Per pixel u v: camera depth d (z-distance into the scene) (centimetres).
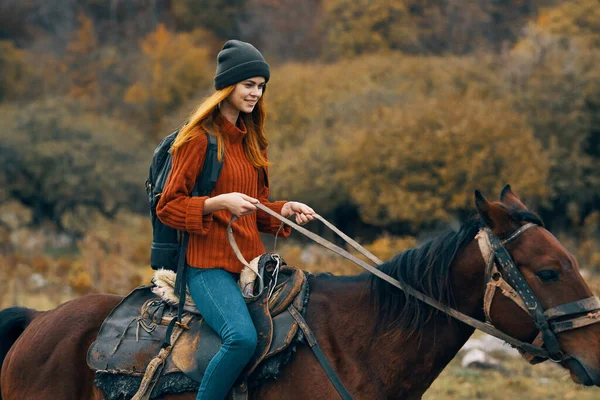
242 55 319
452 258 305
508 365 798
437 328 307
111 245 1773
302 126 2638
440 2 3606
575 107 2364
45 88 3862
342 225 2319
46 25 4628
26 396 337
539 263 287
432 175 1902
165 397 314
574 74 2408
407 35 3494
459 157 1875
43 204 2878
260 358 301
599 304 284
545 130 2372
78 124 2967
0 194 2675
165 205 309
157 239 335
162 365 313
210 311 307
